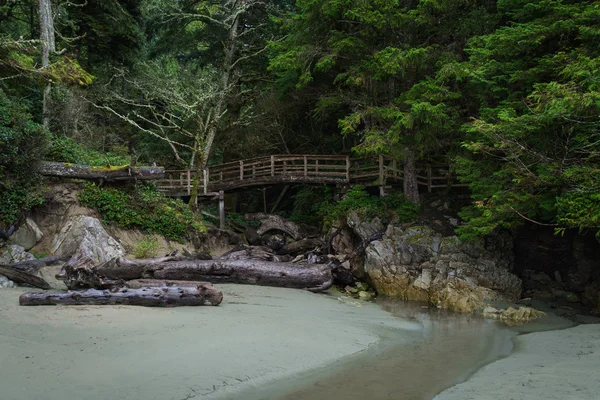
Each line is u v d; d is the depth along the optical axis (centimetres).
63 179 1605
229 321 928
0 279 1139
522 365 769
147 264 1336
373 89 1894
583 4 1195
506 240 1686
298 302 1283
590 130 1032
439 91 1576
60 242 1480
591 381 648
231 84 2325
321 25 1883
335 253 1881
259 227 2177
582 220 1007
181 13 2436
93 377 595
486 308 1307
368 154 1903
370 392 633
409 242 1628
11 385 550
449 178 1973
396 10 1762
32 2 2334
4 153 1455
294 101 2386
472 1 1819
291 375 683
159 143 2791
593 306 1398
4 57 1509
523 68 1330
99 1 2491
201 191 2134
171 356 696
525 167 1130
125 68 2673
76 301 984
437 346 916
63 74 1650
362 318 1157
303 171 2159
